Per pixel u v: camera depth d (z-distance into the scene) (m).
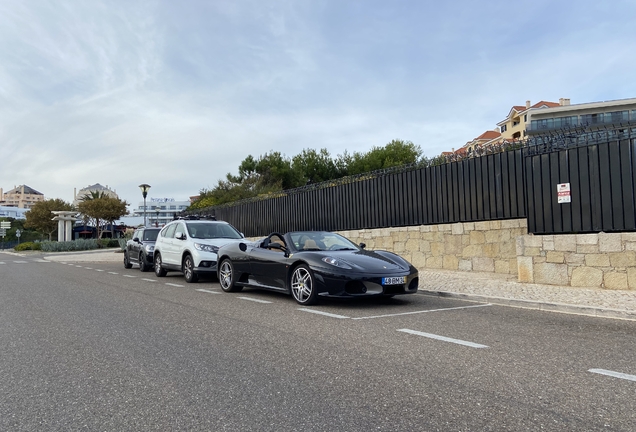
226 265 10.00
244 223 20.84
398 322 6.30
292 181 41.41
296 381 3.93
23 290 11.20
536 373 4.02
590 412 3.17
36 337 5.91
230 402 3.50
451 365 4.29
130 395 3.71
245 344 5.23
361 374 4.07
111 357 4.85
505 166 10.66
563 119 61.53
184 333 5.88
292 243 8.52
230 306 7.93
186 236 12.60
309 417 3.18
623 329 5.79
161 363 4.57
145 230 17.39
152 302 8.64
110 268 18.81
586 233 8.55
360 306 7.69
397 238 13.21
